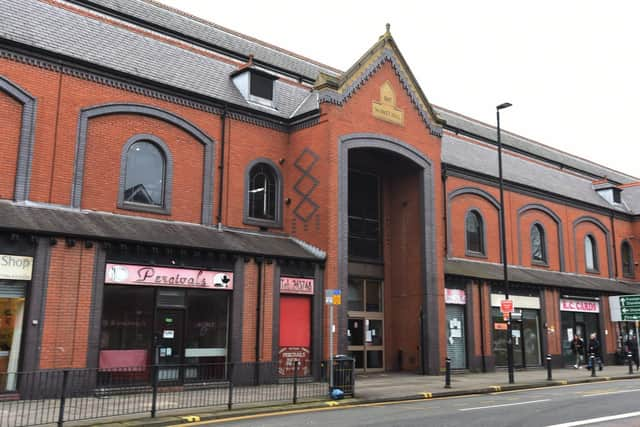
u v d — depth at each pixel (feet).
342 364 50.24
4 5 52.70
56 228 46.57
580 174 131.44
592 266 112.47
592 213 114.01
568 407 44.73
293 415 40.70
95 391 45.03
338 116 66.13
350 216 75.87
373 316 75.97
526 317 89.66
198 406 41.83
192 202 60.39
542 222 102.06
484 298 82.12
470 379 67.72
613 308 103.40
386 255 78.28
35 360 44.04
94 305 47.55
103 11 69.31
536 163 117.29
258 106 67.97
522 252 96.12
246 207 64.64
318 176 65.46
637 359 95.96
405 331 75.51
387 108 72.02
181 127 60.39
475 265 85.71
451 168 85.87
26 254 44.91
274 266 59.88
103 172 54.29
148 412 39.68
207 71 66.90
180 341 53.11
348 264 74.23
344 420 37.73
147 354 50.55
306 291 61.98
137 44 61.82
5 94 49.29
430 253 74.33
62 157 51.47
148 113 57.88
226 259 56.85
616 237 119.14
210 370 53.78
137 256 50.83
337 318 63.00
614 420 37.73
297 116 68.39
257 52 83.92
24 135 49.55
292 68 85.92
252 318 57.77
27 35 51.78
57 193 50.75
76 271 47.03
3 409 39.22
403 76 74.64
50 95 51.55
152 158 58.59
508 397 53.06
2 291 44.06
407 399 51.03
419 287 74.28
